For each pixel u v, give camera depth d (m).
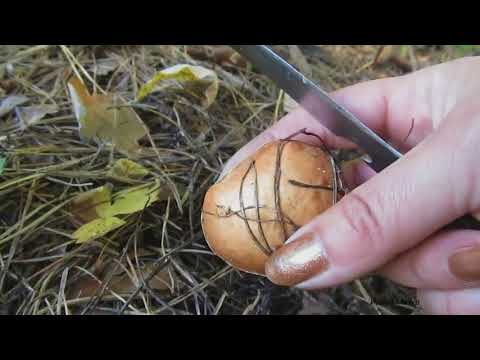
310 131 0.16
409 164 0.11
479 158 0.10
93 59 0.21
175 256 0.15
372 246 0.11
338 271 0.11
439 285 0.12
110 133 0.17
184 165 0.17
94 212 0.15
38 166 0.16
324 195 0.12
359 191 0.11
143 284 0.14
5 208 0.15
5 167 0.16
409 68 0.26
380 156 0.13
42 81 0.20
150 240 0.15
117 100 0.18
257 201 0.12
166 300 0.14
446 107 0.15
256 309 0.14
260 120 0.20
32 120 0.17
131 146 0.17
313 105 0.13
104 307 0.14
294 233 0.11
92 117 0.17
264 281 0.15
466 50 0.27
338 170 0.13
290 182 0.12
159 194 0.15
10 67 0.20
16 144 0.17
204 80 0.19
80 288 0.14
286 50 0.24
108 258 0.14
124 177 0.16
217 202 0.12
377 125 0.16
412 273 0.12
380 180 0.11
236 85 0.21
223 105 0.20
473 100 0.11
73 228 0.15
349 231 0.11
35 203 0.15
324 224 0.11
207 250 0.15
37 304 0.13
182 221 0.16
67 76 0.20
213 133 0.18
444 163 0.11
